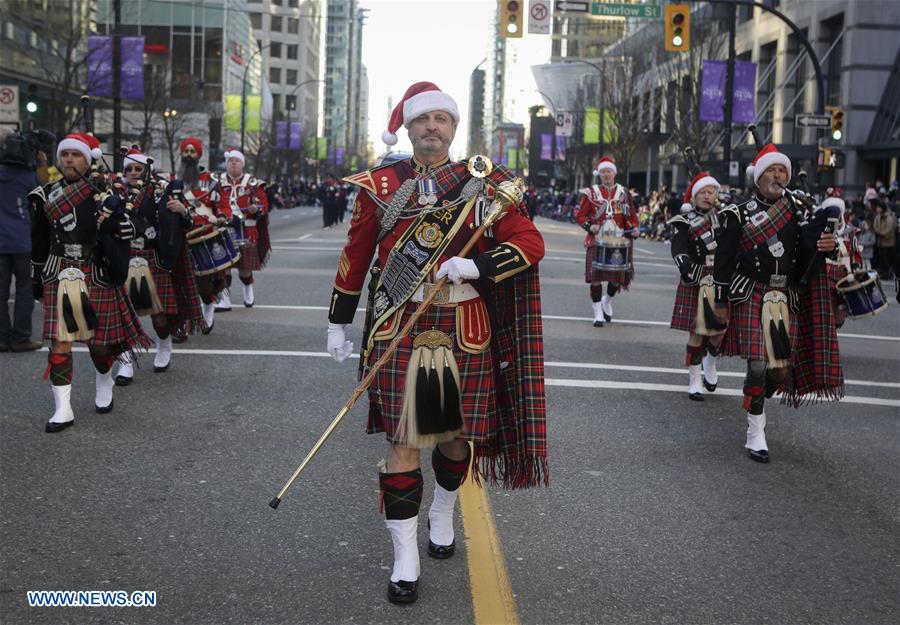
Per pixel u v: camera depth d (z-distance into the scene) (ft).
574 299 48.39
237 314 39.09
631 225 38.47
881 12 135.23
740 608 12.64
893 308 50.88
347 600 12.50
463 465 13.62
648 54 181.98
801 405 25.49
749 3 77.46
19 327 29.91
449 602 12.51
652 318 42.11
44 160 31.60
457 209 12.39
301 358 29.53
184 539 14.51
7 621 11.72
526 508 16.39
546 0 81.76
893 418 24.23
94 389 24.70
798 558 14.51
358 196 12.91
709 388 26.55
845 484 18.42
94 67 117.08
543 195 222.07
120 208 20.58
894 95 133.18
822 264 19.92
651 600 12.78
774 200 19.69
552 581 13.30
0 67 114.73
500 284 13.00
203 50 208.23
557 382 27.14
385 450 19.62
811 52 80.48
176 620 11.84
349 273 13.07
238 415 22.26
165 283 26.30
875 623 12.32
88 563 13.55
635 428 22.26
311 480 17.51
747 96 101.24
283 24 402.72
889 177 135.64
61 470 17.79
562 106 294.25
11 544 14.17
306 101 419.95
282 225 124.16
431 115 12.57
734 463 19.65
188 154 32.55
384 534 14.90
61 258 20.52
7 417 21.59
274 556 13.93
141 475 17.61
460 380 12.52
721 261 19.58
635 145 185.88
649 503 16.87
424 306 12.14
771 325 19.70
